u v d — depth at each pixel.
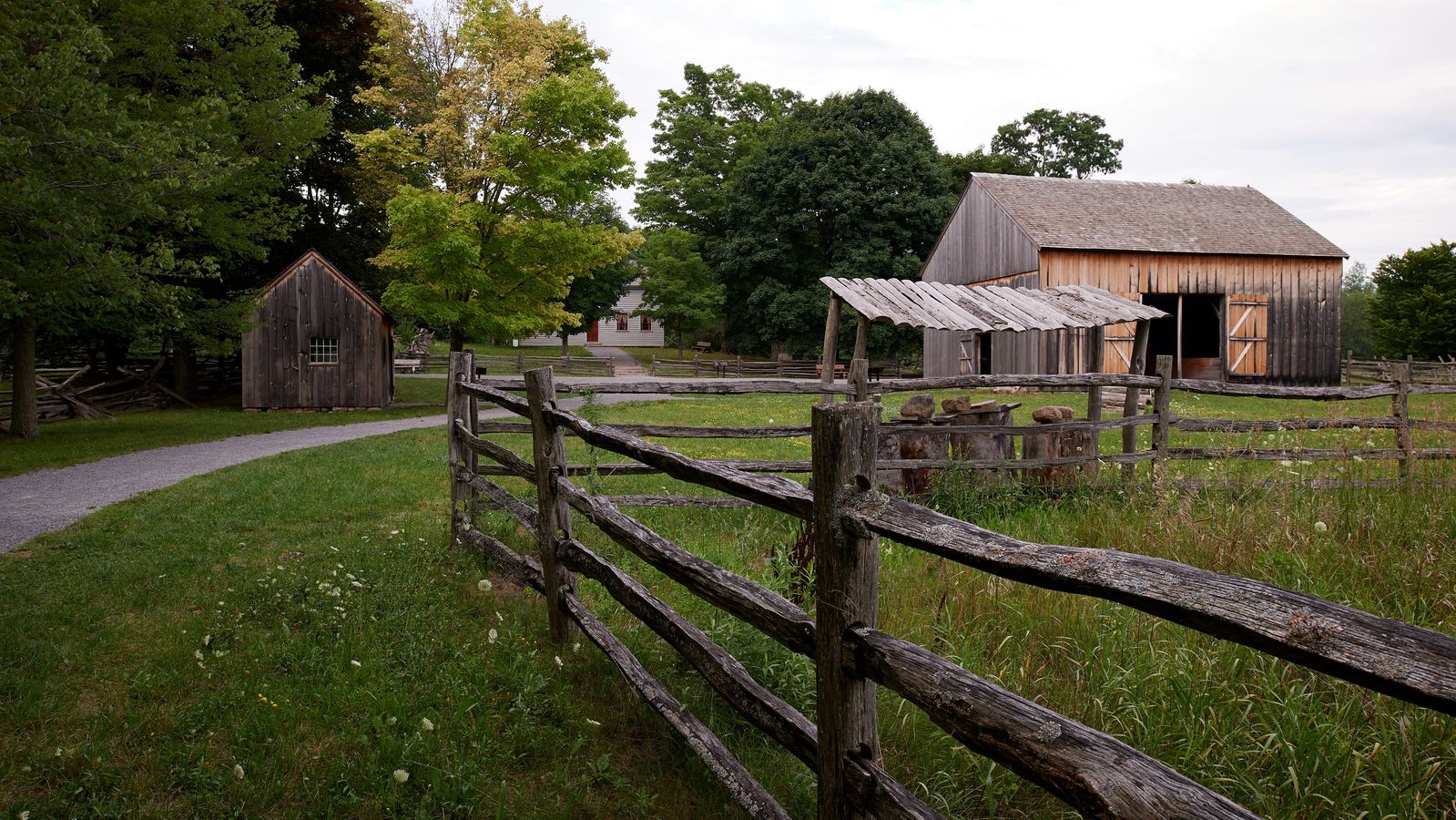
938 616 3.89
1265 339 23.86
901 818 1.77
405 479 9.07
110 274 11.50
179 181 11.80
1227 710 2.98
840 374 36.31
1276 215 26.03
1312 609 1.14
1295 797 2.51
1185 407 16.70
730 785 2.52
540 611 4.63
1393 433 7.55
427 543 6.06
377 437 13.92
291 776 2.97
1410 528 4.95
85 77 10.95
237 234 17.55
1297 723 2.72
